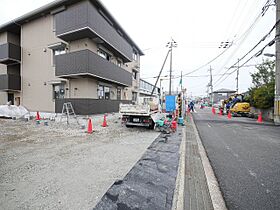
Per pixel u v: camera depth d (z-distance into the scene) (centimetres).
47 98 1305
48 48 1289
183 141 603
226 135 750
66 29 1081
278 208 231
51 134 675
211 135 749
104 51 1371
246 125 1082
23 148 484
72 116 1101
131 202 233
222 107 2239
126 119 839
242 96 1961
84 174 319
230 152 493
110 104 1394
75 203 228
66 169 341
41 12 1269
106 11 1257
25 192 254
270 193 270
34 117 1195
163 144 554
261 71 2027
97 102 1209
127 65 1892
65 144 532
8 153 439
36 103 1357
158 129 822
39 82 1341
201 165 387
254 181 311
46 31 1302
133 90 2092
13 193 251
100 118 1155
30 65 1383
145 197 246
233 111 1764
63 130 758
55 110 1182
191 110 2459
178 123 1050
